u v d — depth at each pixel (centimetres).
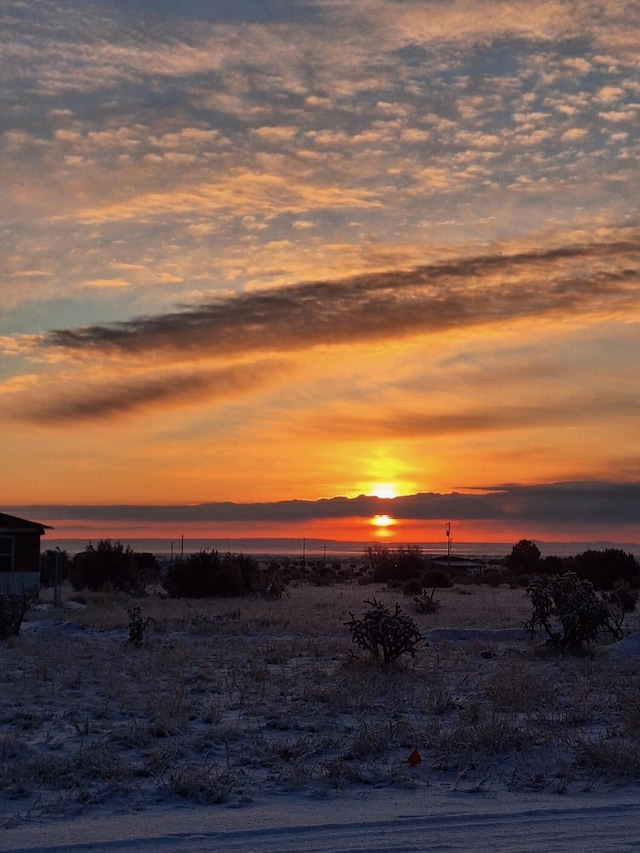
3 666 1975
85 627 2948
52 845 732
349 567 11862
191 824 797
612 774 998
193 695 1598
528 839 742
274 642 2514
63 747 1161
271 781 980
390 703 1534
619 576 5912
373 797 916
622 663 2127
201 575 4891
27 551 3984
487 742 1157
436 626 3197
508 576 7850
